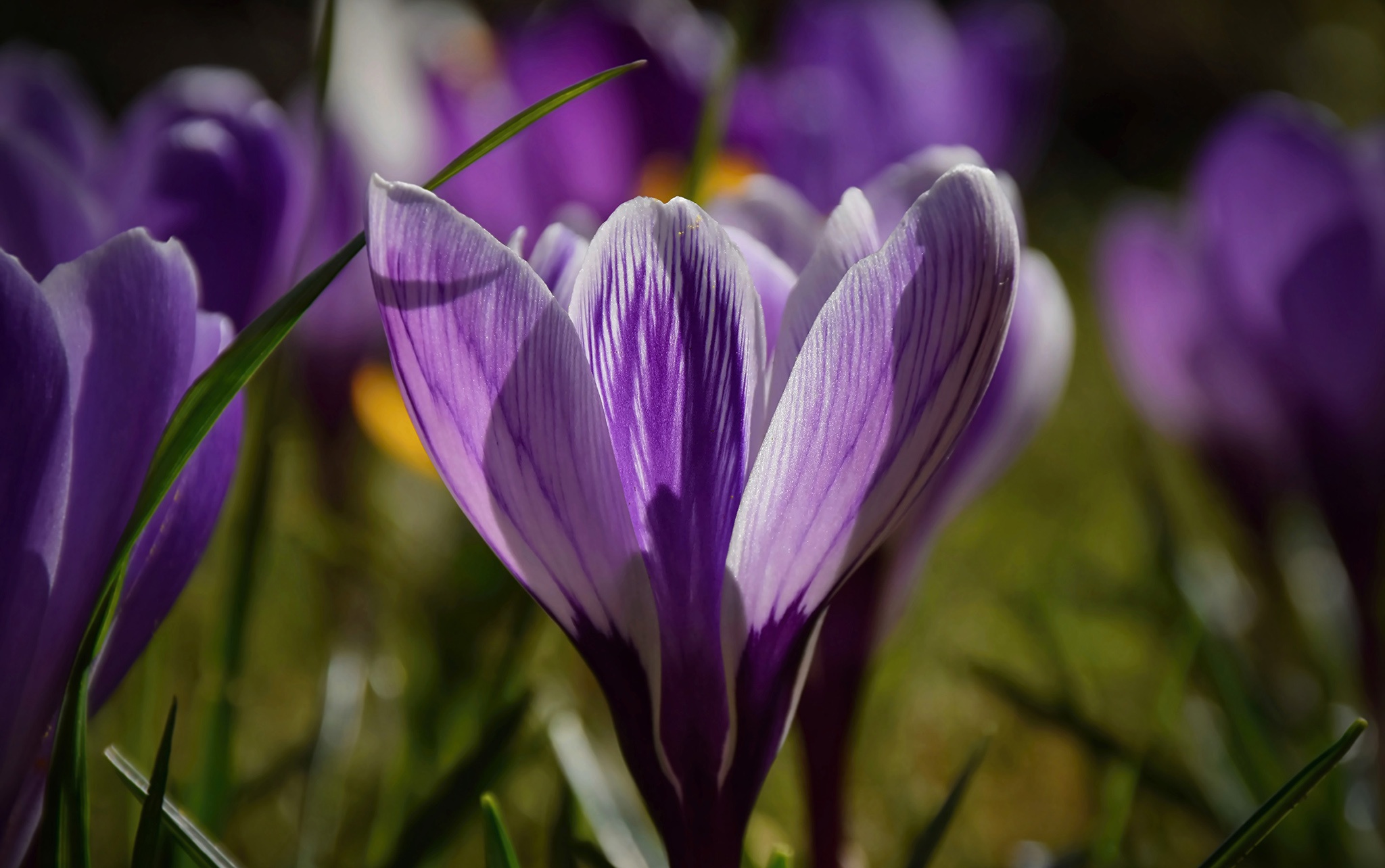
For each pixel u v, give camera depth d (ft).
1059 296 1.07
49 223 1.04
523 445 0.86
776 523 0.87
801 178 1.58
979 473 1.05
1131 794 1.16
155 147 1.06
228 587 1.17
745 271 0.87
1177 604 1.71
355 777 1.71
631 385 0.87
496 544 0.89
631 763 0.90
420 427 0.88
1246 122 1.28
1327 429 1.29
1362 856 1.37
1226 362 1.34
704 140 1.19
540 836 1.49
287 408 1.42
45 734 0.90
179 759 1.56
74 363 0.88
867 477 0.87
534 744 1.22
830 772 1.05
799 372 0.85
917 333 0.86
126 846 1.19
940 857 1.57
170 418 0.90
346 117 1.36
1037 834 1.68
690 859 0.89
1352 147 1.27
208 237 1.05
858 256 0.89
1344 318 1.26
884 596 1.04
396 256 0.85
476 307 0.85
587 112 1.47
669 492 0.87
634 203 0.86
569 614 0.89
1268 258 1.29
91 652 0.89
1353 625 1.33
